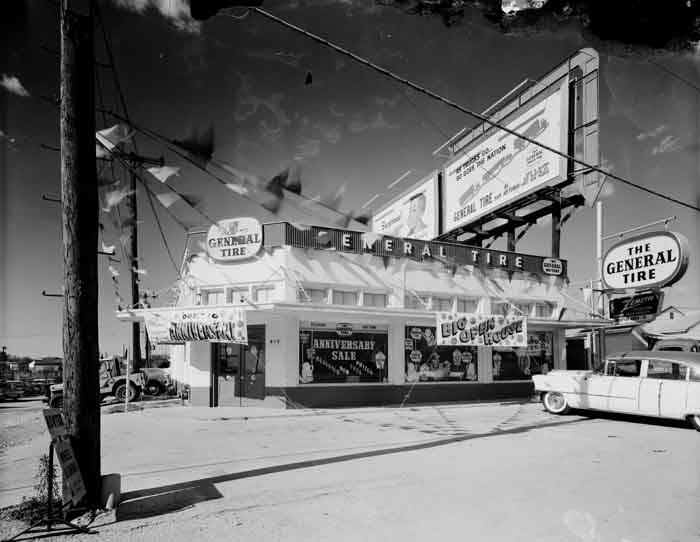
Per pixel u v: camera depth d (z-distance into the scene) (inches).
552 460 283.3
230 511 193.6
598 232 725.9
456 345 604.1
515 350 707.4
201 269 607.2
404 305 636.7
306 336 576.1
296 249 583.2
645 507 197.2
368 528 176.1
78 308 198.1
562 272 765.9
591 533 170.4
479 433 385.7
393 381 616.1
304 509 195.9
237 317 510.9
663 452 306.7
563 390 489.4
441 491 219.8
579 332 863.1
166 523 180.9
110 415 505.0
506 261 723.4
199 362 598.2
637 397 422.3
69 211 199.9
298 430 405.4
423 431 398.0
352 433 388.8
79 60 203.8
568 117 646.5
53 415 186.9
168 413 515.8
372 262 625.9
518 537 167.3
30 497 215.2
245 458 293.6
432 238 958.4
